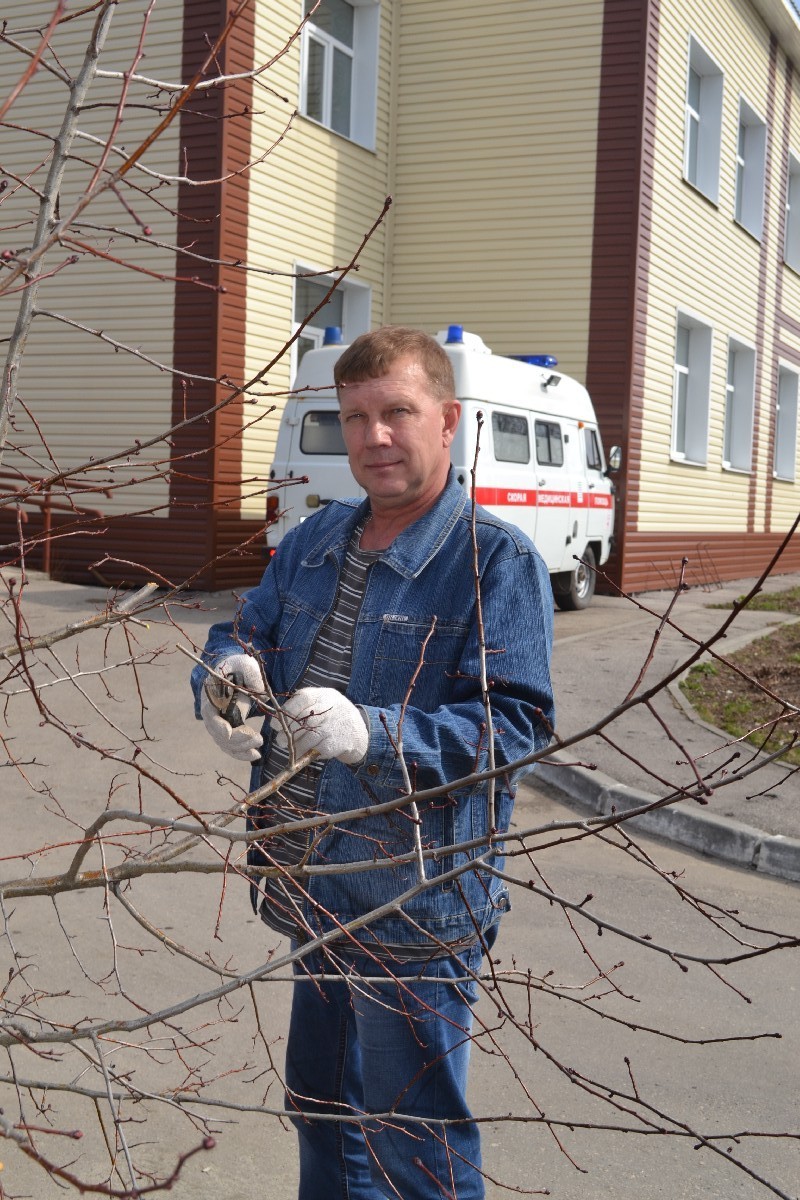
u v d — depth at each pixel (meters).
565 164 16.14
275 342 14.66
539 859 5.86
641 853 1.79
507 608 2.30
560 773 7.16
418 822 1.94
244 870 1.89
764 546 22.52
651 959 4.76
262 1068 3.84
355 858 2.32
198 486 13.48
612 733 7.86
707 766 7.12
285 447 12.30
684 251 17.58
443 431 2.48
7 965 4.50
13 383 1.66
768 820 6.16
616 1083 3.79
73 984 4.38
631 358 15.88
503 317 16.58
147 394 13.88
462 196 16.73
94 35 1.62
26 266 1.43
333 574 2.55
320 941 1.86
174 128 13.43
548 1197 3.16
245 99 13.77
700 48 17.67
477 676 2.22
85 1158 3.30
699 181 18.98
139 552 13.67
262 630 2.63
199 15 13.24
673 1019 4.25
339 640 2.48
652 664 10.10
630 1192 3.20
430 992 2.30
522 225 16.42
